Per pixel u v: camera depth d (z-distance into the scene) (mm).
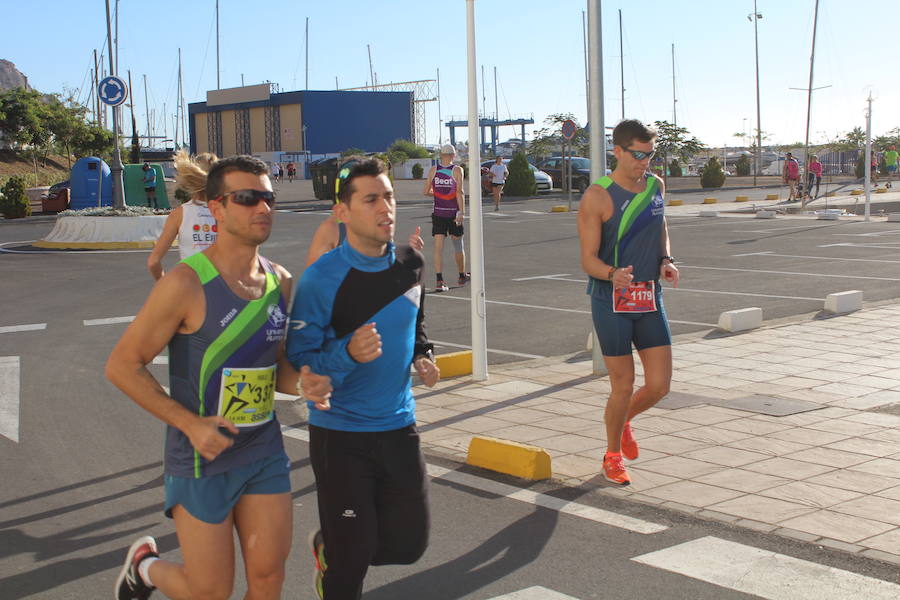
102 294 14656
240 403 3164
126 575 3502
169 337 3104
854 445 6449
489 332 11172
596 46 8242
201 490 3145
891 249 19016
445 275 16438
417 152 77688
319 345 3438
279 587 3346
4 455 6531
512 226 25609
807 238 21500
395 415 3543
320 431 3533
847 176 57375
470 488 5719
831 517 5109
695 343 10250
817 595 4176
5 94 55438
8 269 17766
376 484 3564
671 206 33062
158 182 32844
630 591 4258
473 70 8242
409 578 4445
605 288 5414
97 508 5480
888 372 8742
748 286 14445
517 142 93312
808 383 8344
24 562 4688
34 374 9148
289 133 83188
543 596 4223
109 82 23875
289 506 3309
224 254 3195
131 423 7371
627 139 5219
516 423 7152
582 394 8039
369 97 83812
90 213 22500
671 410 7445
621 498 5488
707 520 5113
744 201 35531
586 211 5332
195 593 3246
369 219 3383
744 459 6164
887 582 4301
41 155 58750
